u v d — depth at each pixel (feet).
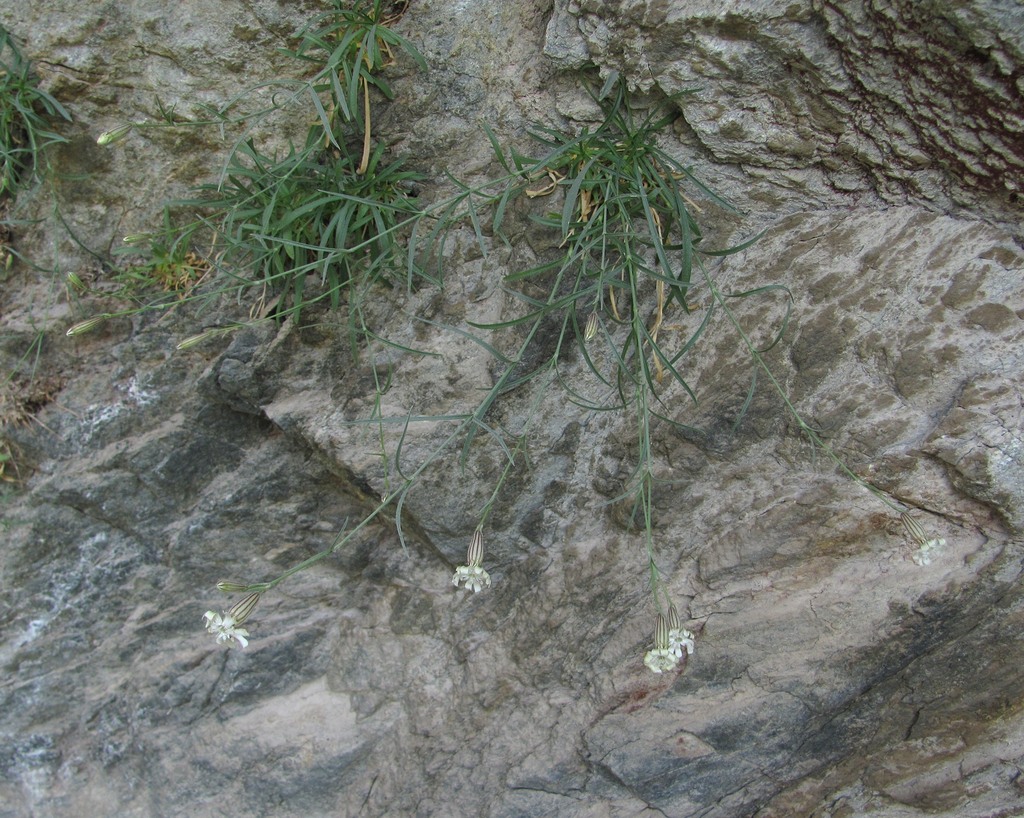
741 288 7.26
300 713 8.98
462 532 8.20
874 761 7.39
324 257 7.79
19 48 7.86
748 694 7.43
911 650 7.00
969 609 6.79
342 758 8.65
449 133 7.72
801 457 7.16
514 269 7.70
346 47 7.07
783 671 7.30
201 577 9.11
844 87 6.33
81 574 9.02
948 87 5.96
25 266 8.68
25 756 9.20
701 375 7.38
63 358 8.64
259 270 8.13
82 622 9.14
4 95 7.81
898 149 6.51
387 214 7.59
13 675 9.11
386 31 7.22
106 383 8.63
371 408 8.10
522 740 8.04
